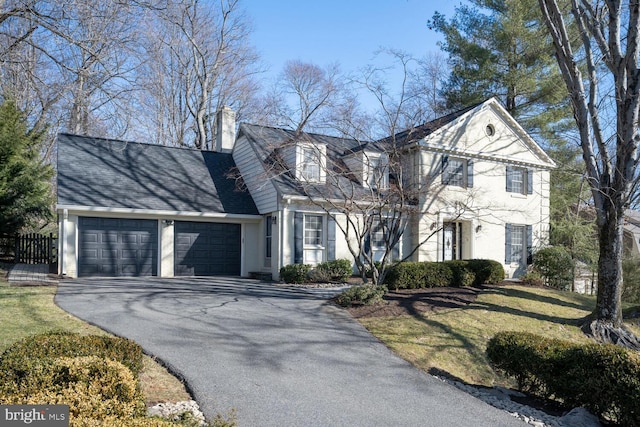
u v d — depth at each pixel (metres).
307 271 15.91
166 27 27.16
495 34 23.88
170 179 18.41
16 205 17.34
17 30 13.43
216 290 13.56
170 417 3.89
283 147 15.88
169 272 17.05
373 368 7.25
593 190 11.48
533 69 23.84
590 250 21.34
